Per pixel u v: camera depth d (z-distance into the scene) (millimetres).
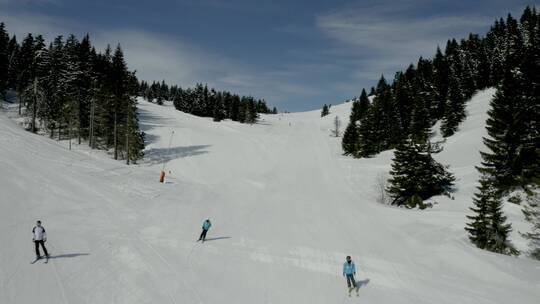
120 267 16734
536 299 17141
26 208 23781
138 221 24422
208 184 44719
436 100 79438
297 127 114562
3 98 67625
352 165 59000
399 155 44469
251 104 130625
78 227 21703
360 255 22281
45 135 55906
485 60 93312
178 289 15258
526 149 39781
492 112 44688
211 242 21891
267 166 58906
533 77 46500
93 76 61844
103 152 54312
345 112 161625
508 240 27219
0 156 35000
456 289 18047
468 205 36906
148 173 43625
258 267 18844
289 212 32781
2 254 16594
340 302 15734
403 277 19234
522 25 114375
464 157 53312
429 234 28750
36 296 13570
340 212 34250
